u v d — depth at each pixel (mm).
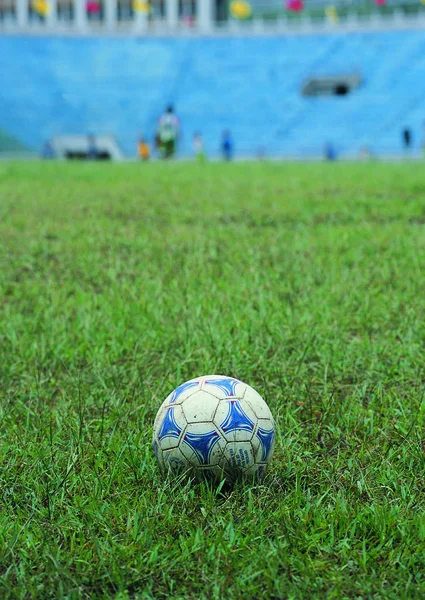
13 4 63000
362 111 50375
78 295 6723
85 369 5090
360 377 4898
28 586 2715
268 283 6988
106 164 26141
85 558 2871
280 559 2850
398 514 3150
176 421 3336
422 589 2676
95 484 3406
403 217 11094
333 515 3109
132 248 8828
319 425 4156
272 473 3533
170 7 63156
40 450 3766
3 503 3348
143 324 5836
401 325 5793
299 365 4887
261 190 14992
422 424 4129
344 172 20328
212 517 3131
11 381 4918
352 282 7078
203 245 8781
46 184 16875
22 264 8094
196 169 22203
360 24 56250
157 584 2768
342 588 2715
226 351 5145
